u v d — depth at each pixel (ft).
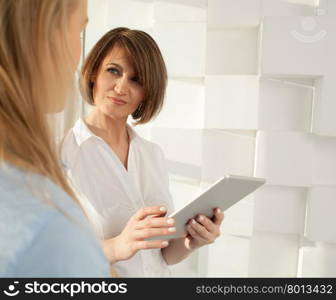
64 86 1.41
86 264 0.99
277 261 6.13
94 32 6.22
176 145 5.97
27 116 1.28
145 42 3.75
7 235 1.01
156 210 3.25
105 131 3.98
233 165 5.96
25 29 1.29
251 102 5.74
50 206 1.09
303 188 5.87
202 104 5.99
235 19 5.62
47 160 1.28
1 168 1.16
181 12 5.76
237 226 5.93
